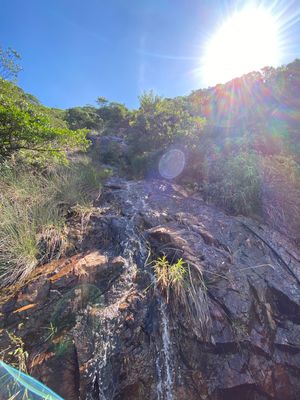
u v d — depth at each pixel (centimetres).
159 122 610
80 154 662
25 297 213
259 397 207
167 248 282
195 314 224
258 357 217
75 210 347
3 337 188
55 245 277
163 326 218
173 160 508
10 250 243
